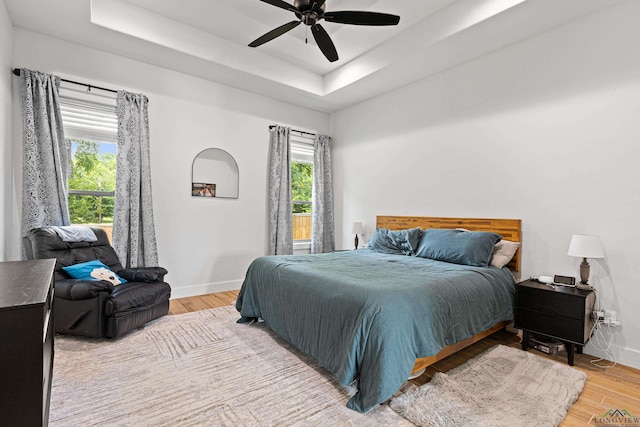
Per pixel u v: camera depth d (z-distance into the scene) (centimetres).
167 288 307
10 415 88
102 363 218
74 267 264
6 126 268
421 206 394
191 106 394
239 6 308
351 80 405
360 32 339
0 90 248
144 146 350
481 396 183
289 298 243
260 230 458
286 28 252
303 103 489
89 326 248
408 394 182
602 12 251
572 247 246
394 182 430
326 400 180
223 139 421
